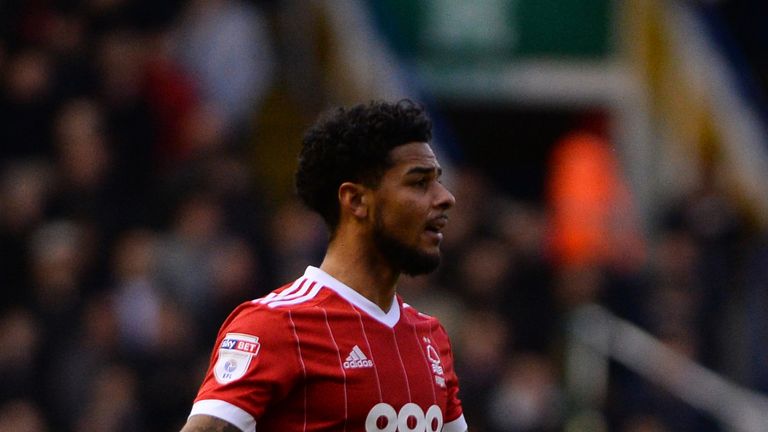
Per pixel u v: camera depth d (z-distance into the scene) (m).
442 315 35.88
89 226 34.88
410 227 13.54
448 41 46.50
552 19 47.12
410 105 13.70
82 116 36.34
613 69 47.59
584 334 35.94
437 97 46.62
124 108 37.72
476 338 35.03
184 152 37.84
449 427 14.53
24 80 36.66
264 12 44.94
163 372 33.09
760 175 48.28
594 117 47.94
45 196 35.00
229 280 34.59
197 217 34.84
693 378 36.19
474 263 36.62
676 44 48.50
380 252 13.67
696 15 49.94
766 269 38.47
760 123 49.25
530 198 48.91
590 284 36.81
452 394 14.48
